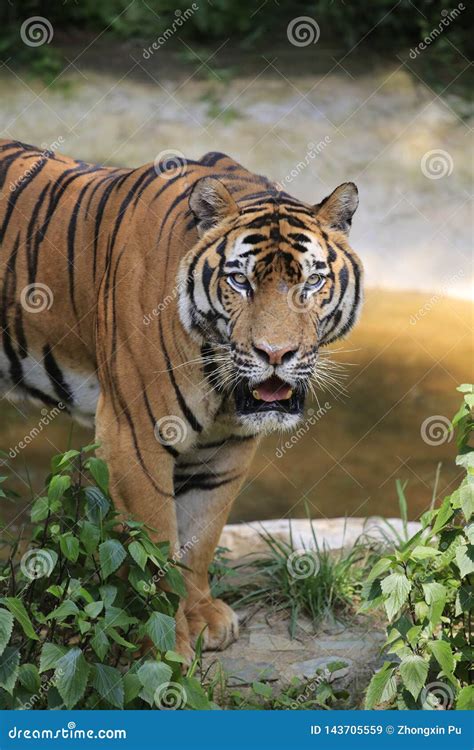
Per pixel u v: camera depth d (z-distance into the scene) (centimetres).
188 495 638
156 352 582
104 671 478
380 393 1026
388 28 1773
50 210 660
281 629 651
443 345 1128
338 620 655
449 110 1563
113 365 598
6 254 667
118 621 484
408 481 880
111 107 1595
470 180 1433
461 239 1338
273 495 862
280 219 564
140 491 596
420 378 1054
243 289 558
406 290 1269
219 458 629
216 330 570
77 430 973
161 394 586
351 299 589
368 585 515
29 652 518
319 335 575
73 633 543
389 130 1520
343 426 972
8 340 677
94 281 630
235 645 633
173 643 485
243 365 553
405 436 952
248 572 710
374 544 718
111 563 492
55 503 509
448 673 484
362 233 1350
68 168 677
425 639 498
